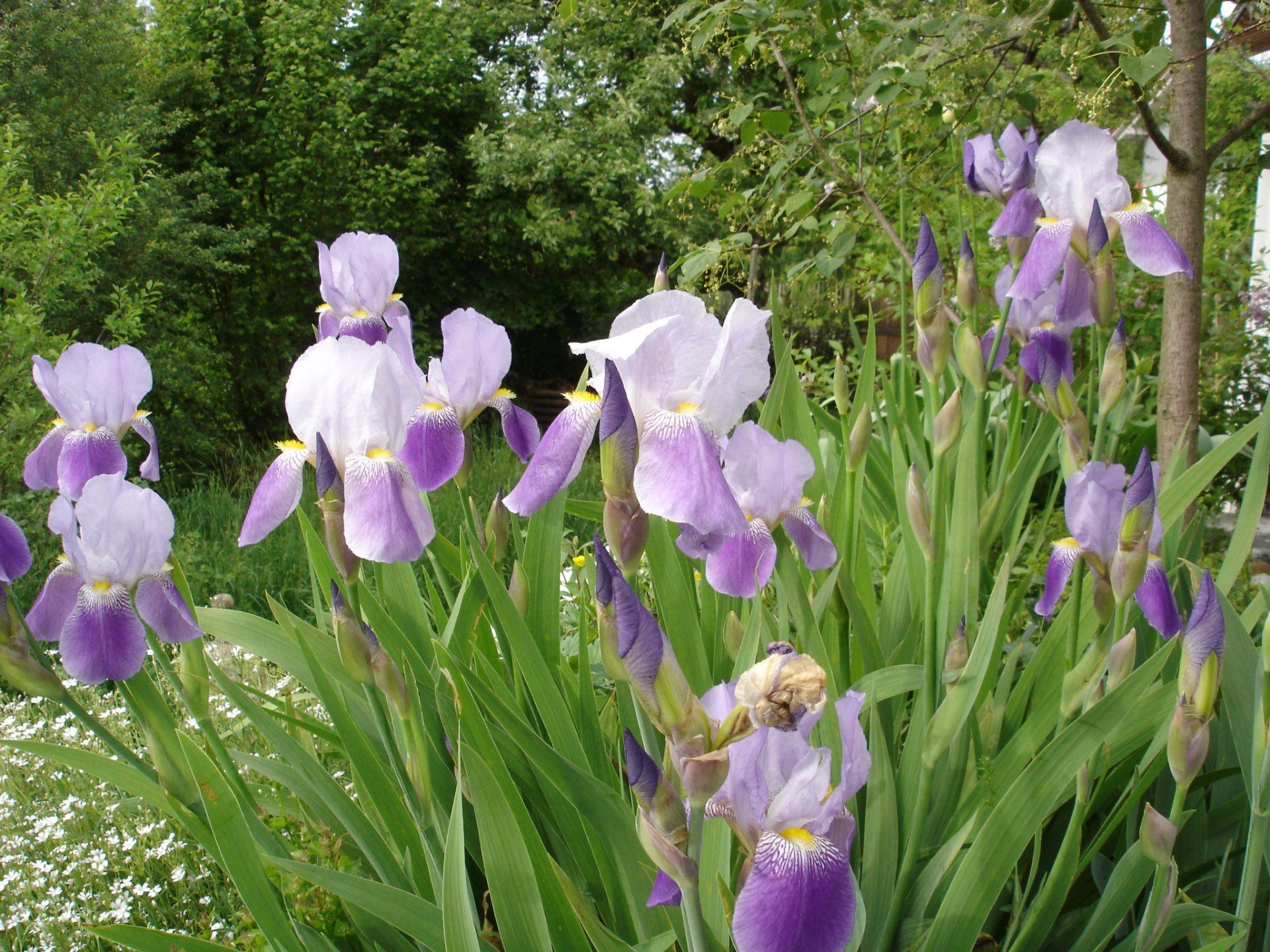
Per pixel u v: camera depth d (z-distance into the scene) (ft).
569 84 20.88
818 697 2.24
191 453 15.21
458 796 2.66
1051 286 4.17
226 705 5.40
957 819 3.18
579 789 2.84
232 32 19.02
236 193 18.67
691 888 2.36
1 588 2.78
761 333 2.51
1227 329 8.87
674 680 2.26
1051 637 3.56
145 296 12.10
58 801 5.23
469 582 3.42
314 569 3.52
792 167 6.75
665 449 2.44
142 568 2.96
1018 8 5.70
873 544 5.52
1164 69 4.75
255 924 3.42
